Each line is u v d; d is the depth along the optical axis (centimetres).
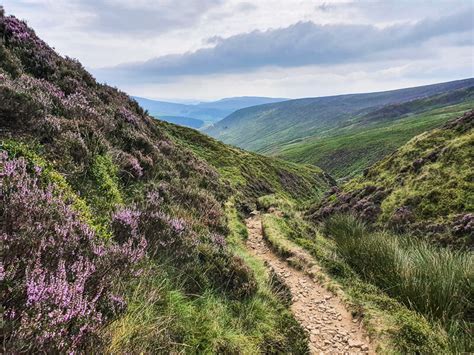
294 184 5962
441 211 1636
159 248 637
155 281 516
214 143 4384
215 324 513
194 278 617
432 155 2111
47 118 759
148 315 415
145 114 1845
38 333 262
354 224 1473
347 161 15712
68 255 388
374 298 774
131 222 620
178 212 912
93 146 848
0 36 1186
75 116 939
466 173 1766
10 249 325
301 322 714
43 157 630
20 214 383
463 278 795
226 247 859
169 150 1614
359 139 18525
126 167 962
